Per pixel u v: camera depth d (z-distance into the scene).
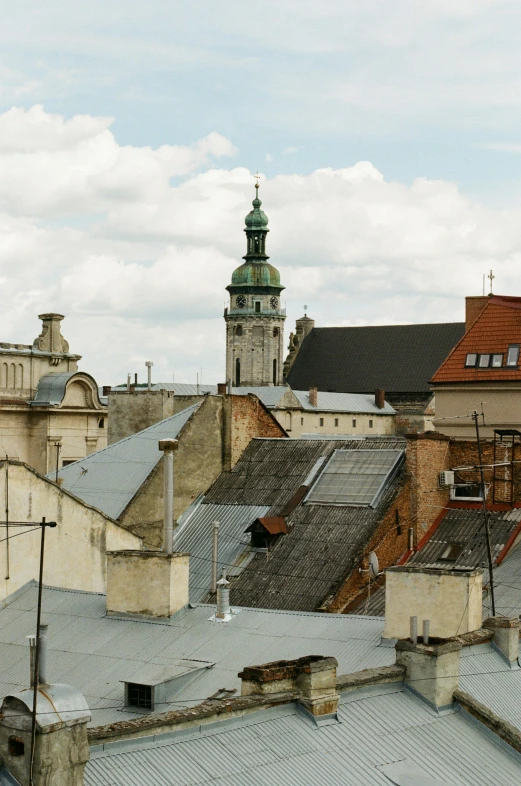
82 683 36.81
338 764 27.09
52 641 39.59
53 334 116.06
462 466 64.81
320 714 28.58
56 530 47.66
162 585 39.97
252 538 64.31
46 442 111.69
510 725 30.55
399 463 65.94
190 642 38.53
